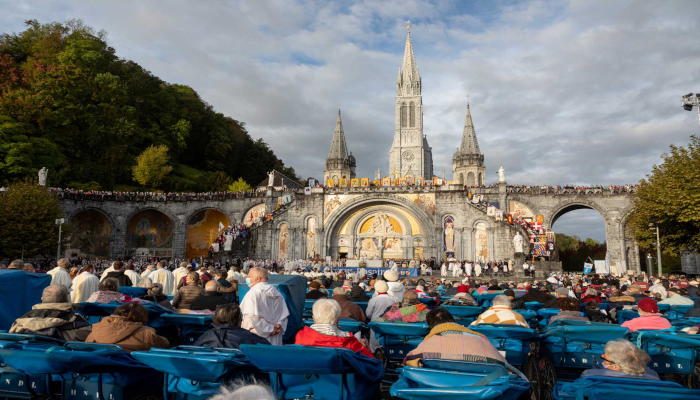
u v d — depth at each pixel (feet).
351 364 19.60
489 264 176.65
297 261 172.96
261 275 27.61
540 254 173.27
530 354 28.09
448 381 18.06
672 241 125.80
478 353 20.30
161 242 218.18
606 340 26.63
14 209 142.00
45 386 22.61
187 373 19.29
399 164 373.40
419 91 383.65
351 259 179.63
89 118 260.83
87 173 244.22
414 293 34.17
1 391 22.88
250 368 21.48
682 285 81.35
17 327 24.45
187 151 343.26
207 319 29.12
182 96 351.87
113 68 308.60
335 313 23.48
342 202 197.77
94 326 24.18
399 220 197.26
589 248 267.59
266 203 211.41
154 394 23.18
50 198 155.74
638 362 19.38
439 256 187.73
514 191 205.36
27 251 144.66
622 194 195.00
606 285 99.66
